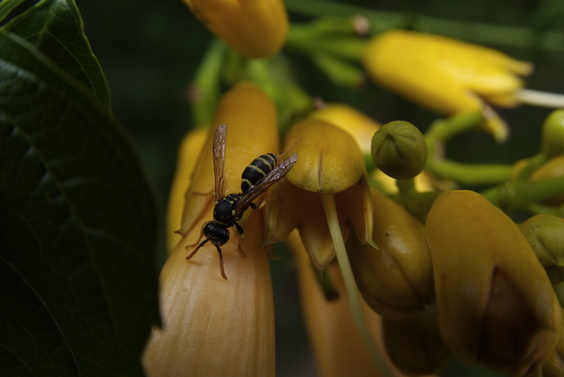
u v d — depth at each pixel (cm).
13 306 15
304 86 28
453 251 15
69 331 15
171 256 16
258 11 18
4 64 14
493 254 15
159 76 28
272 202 16
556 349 16
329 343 20
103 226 14
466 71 21
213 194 16
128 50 28
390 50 22
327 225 16
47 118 14
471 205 15
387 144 16
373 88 29
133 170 14
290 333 36
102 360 15
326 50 23
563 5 26
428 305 16
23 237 14
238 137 17
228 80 23
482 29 26
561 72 29
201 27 28
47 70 14
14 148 14
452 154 30
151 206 14
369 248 16
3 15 16
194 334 16
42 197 14
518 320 14
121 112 28
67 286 14
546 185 17
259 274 16
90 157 14
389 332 17
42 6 16
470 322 15
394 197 17
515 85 21
